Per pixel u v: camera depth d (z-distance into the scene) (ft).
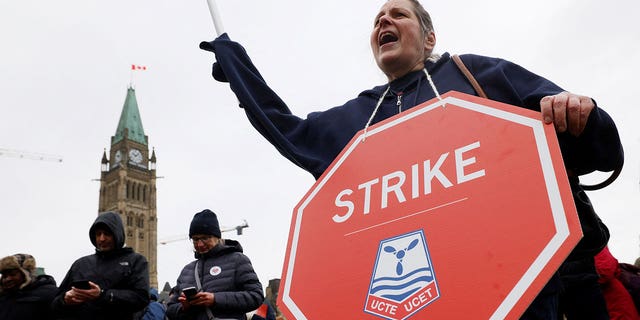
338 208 4.07
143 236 290.97
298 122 5.59
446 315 3.12
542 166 3.22
